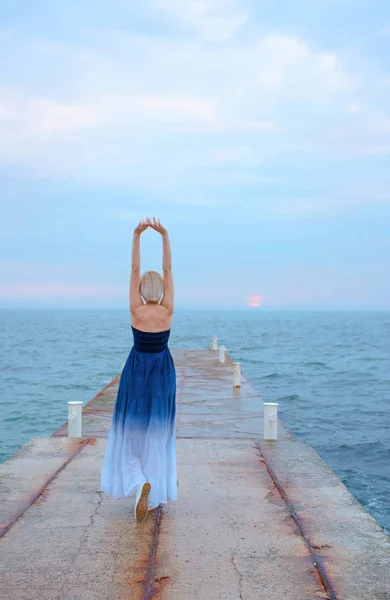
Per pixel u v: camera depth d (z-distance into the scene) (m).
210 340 69.50
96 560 3.92
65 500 5.12
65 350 48.12
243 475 6.05
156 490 4.65
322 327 129.88
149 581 3.62
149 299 4.81
